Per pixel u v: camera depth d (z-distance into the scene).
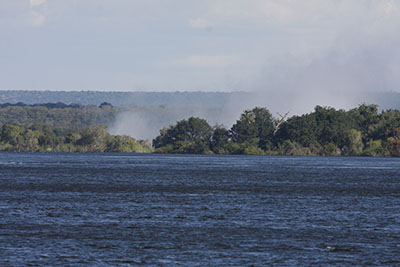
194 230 130.88
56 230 128.38
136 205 174.62
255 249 112.19
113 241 117.62
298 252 110.12
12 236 120.75
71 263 100.62
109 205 173.62
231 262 102.44
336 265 101.62
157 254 107.50
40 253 106.75
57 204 173.75
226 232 128.88
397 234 127.56
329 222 143.88
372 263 103.00
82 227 132.75
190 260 103.50
